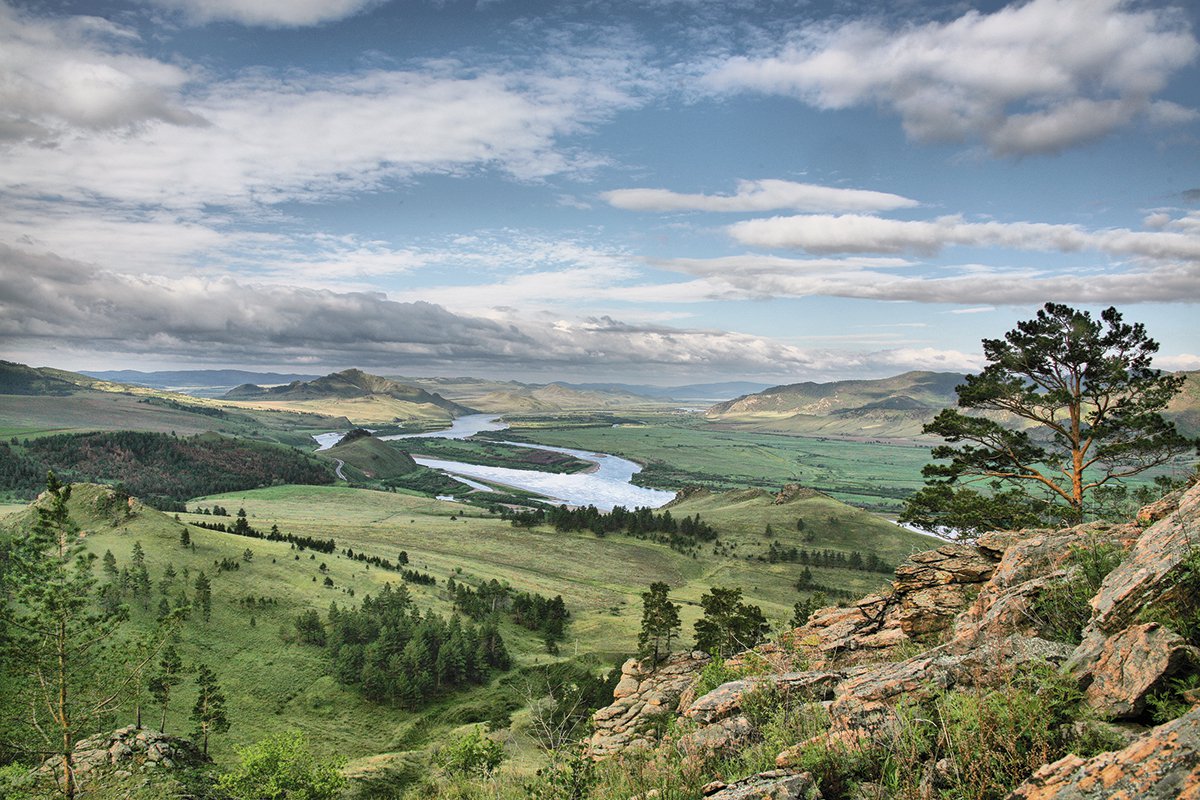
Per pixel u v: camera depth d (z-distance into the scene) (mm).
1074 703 8008
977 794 7168
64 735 30812
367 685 105875
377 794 60219
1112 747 6980
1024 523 35344
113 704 33375
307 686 107312
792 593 191625
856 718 9484
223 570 144250
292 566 157750
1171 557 8859
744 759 10469
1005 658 9664
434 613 143000
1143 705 7387
